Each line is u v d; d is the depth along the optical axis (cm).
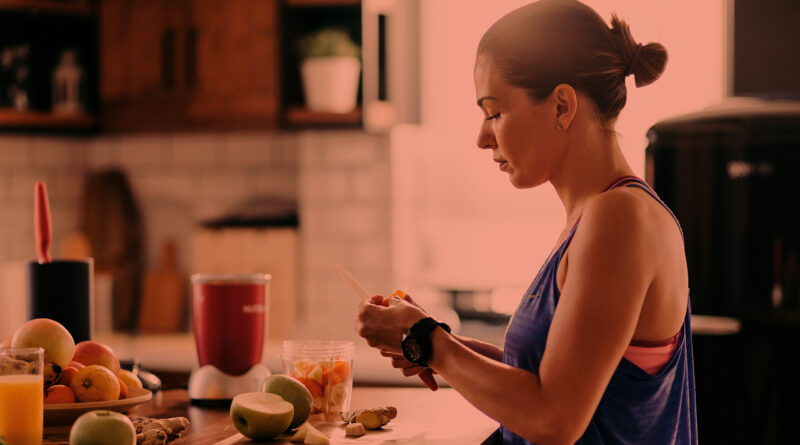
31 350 117
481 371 115
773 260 251
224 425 137
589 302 109
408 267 360
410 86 355
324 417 141
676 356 122
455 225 364
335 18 355
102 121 355
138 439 118
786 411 246
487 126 130
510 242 360
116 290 389
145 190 398
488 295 335
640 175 332
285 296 358
